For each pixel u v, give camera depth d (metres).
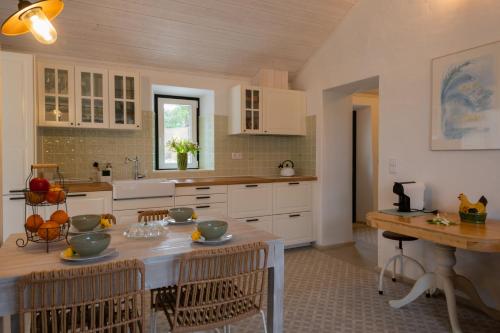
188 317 1.52
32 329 1.21
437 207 2.93
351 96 4.57
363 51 3.68
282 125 4.50
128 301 1.34
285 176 4.63
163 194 3.54
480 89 2.59
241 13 3.58
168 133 4.59
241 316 1.60
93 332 1.27
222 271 1.51
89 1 3.13
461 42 2.74
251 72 4.60
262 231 1.94
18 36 3.32
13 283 1.25
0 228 2.48
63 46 3.57
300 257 4.02
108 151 3.91
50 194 1.56
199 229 1.71
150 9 3.33
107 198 3.32
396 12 3.30
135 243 1.68
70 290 1.24
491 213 2.55
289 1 3.55
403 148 3.22
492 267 2.58
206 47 3.97
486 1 2.57
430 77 2.97
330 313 2.57
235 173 4.65
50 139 3.63
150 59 3.99
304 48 4.31
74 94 3.43
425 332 2.30
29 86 3.05
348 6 3.79
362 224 5.92
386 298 2.84
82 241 1.43
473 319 2.49
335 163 4.48
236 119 4.35
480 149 2.60
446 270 2.46
